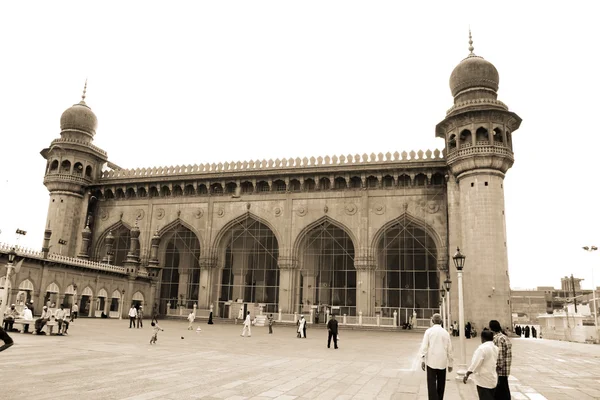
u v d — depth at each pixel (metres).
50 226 31.69
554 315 27.89
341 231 32.31
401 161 28.00
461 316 8.76
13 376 6.86
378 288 28.72
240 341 15.28
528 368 10.23
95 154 33.56
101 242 33.25
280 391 6.46
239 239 34.50
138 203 33.12
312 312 27.95
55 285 23.02
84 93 35.22
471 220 24.64
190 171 32.28
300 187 30.03
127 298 28.00
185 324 25.83
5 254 20.34
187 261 34.12
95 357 9.41
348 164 28.81
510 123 26.19
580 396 6.86
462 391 6.98
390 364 9.98
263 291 34.56
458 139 25.81
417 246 31.20
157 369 8.12
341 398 6.16
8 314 14.82
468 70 26.81
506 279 23.89
